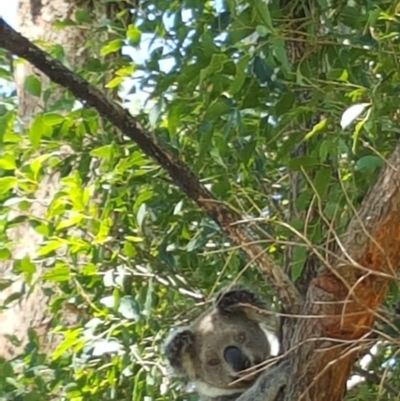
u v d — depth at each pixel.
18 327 4.79
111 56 4.00
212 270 3.78
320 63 3.08
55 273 3.59
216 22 3.19
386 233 2.72
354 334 2.84
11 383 3.66
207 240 3.52
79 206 3.47
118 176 3.57
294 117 3.00
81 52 4.64
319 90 2.94
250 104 3.03
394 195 2.70
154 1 3.50
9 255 3.70
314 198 2.97
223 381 3.92
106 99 2.83
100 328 3.70
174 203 3.65
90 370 3.69
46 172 4.03
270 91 3.05
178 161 2.91
